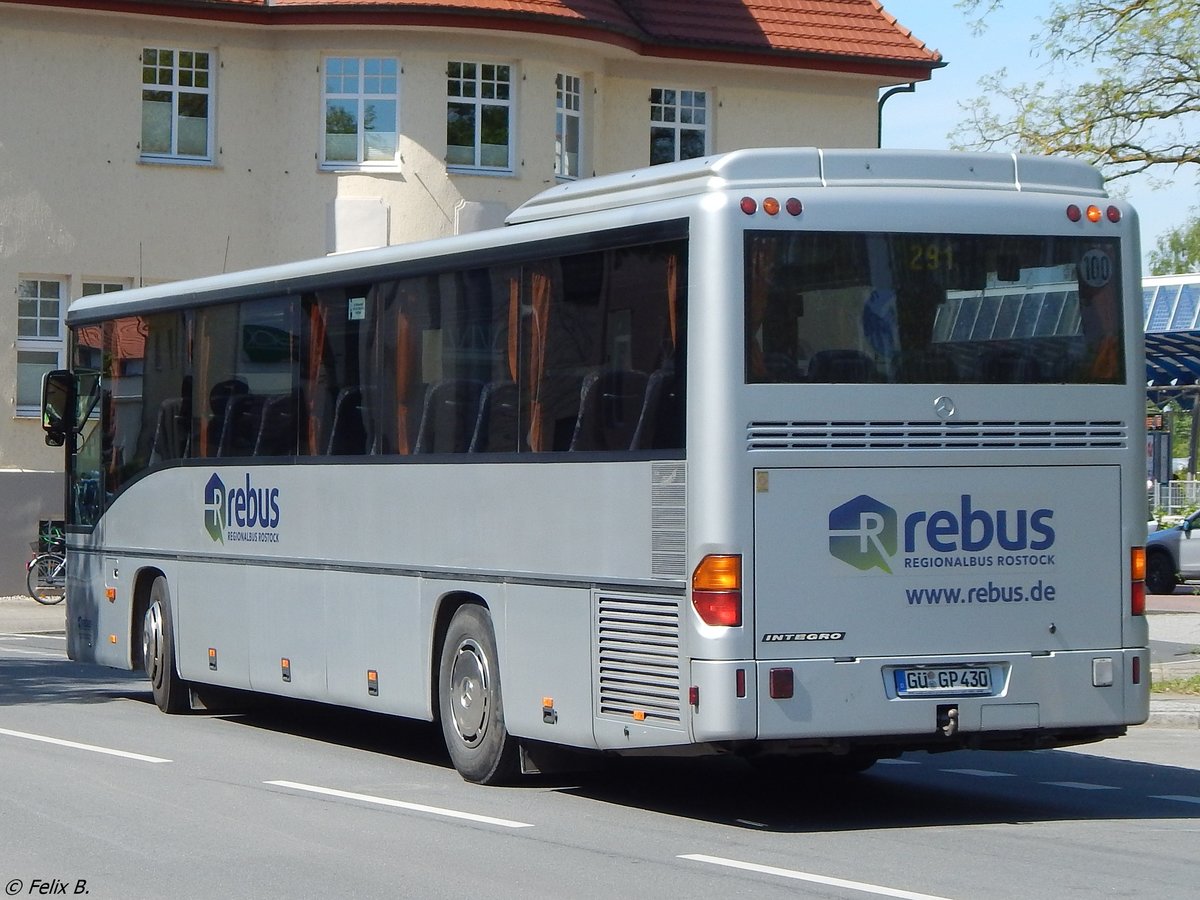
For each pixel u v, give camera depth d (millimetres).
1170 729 16656
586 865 9562
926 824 11062
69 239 33719
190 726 16203
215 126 34281
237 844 10180
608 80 36812
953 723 10695
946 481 10797
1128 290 11336
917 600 10695
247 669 15539
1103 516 11180
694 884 9039
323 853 9906
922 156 11062
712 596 10383
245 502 15570
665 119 37469
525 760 12406
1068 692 11016
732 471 10414
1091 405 11172
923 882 9078
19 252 33438
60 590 32938
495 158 34344
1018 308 11055
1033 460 11008
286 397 14969
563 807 11641
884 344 10750
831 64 37875
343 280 14180
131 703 18234
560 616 11641
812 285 10641
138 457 17453
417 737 15594
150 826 10773
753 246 10562
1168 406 58188
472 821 11023
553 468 11719
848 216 10742
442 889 8930
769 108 38156
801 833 10672
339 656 14188
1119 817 11375
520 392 12102
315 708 17875
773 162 10789
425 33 33719
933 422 10789
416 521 13195
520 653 12047
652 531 10844
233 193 34406
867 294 10750
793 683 10422
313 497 14531
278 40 34281
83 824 10828
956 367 10859
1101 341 11242
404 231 33781
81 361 18578
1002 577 10898
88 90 33781
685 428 10594
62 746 14609
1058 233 11172
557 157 35281
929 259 10875
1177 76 19828
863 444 10648
